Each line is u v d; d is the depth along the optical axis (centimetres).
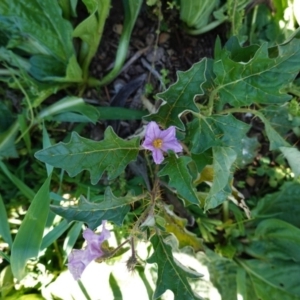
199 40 32
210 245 33
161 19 30
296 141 34
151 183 30
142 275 29
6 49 28
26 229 24
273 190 34
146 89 31
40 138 30
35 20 27
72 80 29
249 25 32
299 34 27
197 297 23
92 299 29
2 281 28
